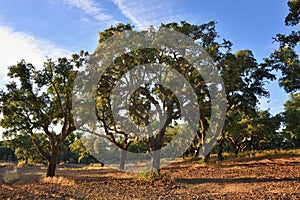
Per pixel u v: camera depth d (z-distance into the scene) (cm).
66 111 2483
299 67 2236
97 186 1698
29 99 2425
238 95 2877
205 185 1590
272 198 1105
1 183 2027
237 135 4325
